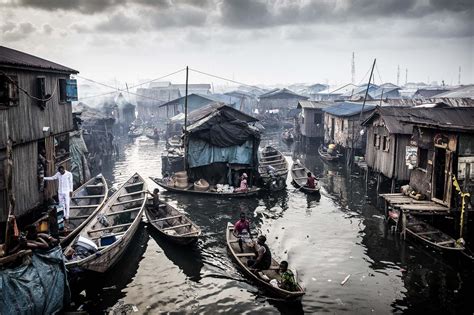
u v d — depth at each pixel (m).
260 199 22.23
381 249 15.07
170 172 28.30
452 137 14.77
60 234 13.76
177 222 16.75
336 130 36.16
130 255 14.61
